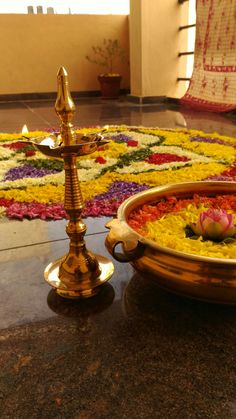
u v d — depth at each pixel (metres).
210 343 0.37
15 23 3.25
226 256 0.41
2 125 2.03
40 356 0.36
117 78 3.32
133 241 0.39
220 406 0.30
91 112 2.51
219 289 0.36
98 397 0.31
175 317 0.41
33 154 1.28
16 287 0.48
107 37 3.50
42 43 3.37
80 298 0.44
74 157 0.40
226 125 1.91
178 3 2.88
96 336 0.38
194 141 1.47
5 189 0.92
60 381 0.33
